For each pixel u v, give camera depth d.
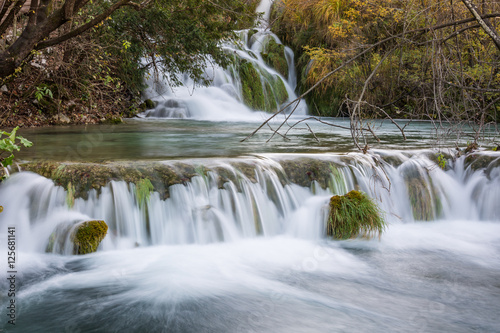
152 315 3.27
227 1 11.23
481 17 3.49
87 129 10.18
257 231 5.05
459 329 3.23
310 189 5.54
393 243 5.08
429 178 6.22
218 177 5.06
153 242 4.65
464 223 5.94
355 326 3.22
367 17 14.65
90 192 4.53
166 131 10.23
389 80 11.05
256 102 18.53
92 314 3.26
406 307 3.56
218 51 12.97
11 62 7.06
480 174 6.22
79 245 4.21
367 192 5.77
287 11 18.67
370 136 9.45
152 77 16.89
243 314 3.34
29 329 3.05
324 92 18.34
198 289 3.71
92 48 10.42
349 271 4.29
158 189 4.76
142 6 7.38
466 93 4.24
